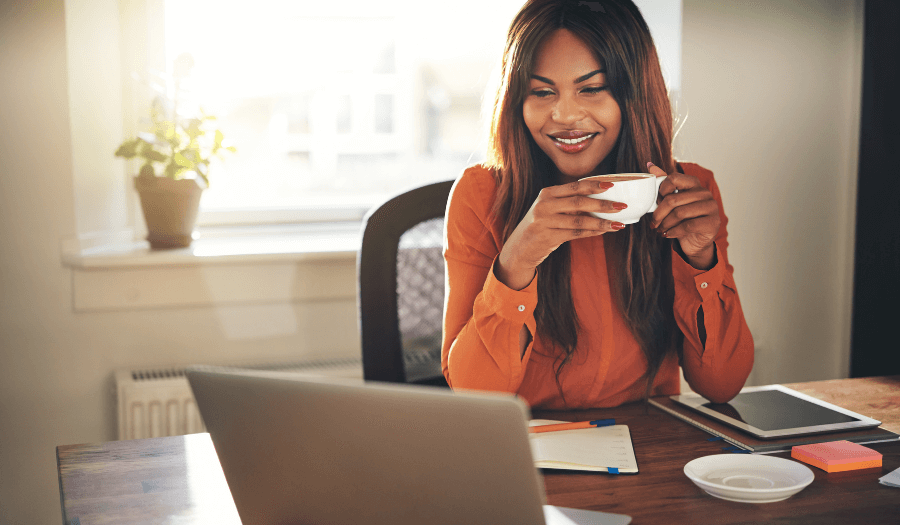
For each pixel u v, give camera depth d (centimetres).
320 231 219
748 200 221
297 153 221
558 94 117
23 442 182
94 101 185
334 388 58
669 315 123
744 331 115
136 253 180
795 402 110
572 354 122
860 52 220
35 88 174
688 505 77
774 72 218
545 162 126
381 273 138
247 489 67
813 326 231
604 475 85
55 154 177
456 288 122
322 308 199
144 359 188
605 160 126
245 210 214
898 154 209
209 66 208
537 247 96
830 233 228
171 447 96
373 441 58
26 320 178
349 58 222
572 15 115
